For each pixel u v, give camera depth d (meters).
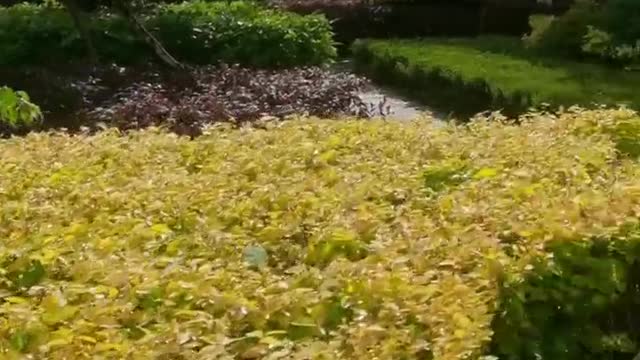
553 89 10.85
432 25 21.31
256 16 14.15
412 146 6.02
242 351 3.27
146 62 12.90
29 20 13.34
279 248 4.27
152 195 4.98
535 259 3.96
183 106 9.42
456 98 12.98
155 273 3.81
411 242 4.12
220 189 5.07
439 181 5.33
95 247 4.21
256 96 9.94
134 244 4.30
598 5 15.20
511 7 21.03
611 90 10.77
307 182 5.16
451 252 4.01
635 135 6.42
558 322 4.02
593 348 4.07
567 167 5.20
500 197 4.75
